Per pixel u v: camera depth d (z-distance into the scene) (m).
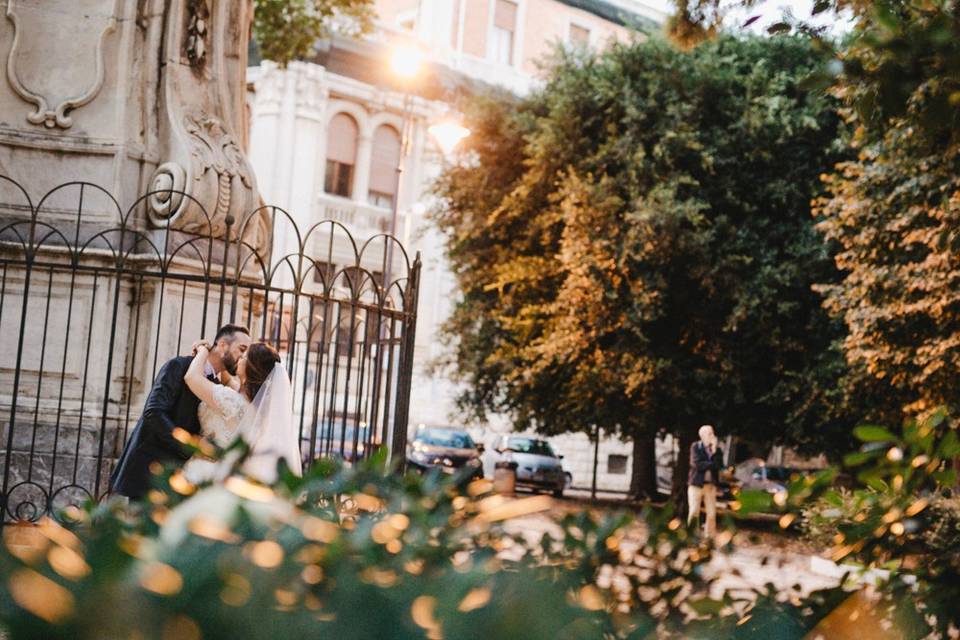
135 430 6.54
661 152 23.38
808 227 23.59
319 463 1.99
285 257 7.53
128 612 1.19
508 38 43.19
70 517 1.78
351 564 1.49
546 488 29.94
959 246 9.11
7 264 7.85
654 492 28.48
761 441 25.62
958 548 2.62
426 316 38.81
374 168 38.34
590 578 2.13
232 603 1.26
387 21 40.91
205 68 9.54
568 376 25.44
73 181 8.05
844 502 2.76
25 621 1.13
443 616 1.37
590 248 22.62
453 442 28.66
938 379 17.59
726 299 23.62
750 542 2.48
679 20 7.42
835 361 22.11
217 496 1.54
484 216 26.70
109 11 9.02
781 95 24.41
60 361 8.46
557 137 24.61
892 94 4.46
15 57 8.99
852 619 2.26
